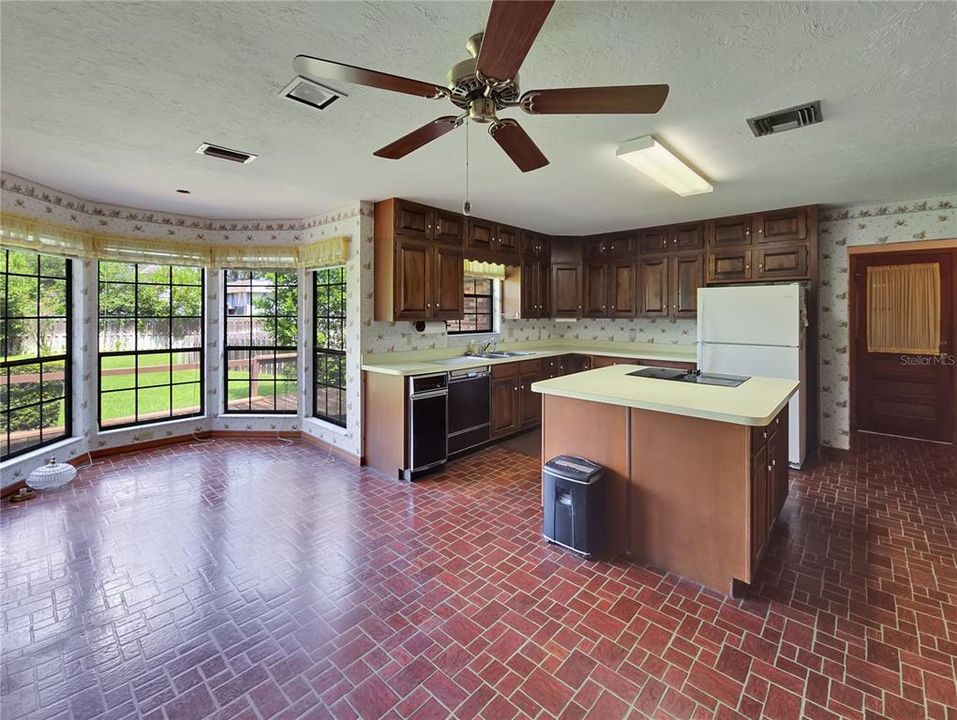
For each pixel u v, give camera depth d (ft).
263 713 4.96
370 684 5.35
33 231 10.84
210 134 8.12
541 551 8.34
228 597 6.98
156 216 14.07
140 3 4.69
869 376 16.60
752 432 6.93
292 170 10.11
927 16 4.86
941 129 7.84
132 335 14.34
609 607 6.75
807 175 10.38
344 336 14.15
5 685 5.33
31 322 11.77
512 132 5.85
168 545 8.51
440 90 4.94
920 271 15.57
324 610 6.68
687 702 5.09
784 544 8.55
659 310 16.38
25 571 7.64
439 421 12.61
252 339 15.98
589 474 7.96
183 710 5.01
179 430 15.23
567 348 20.15
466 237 14.62
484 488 11.42
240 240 15.20
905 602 6.82
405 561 8.00
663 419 7.62
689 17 4.89
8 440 11.18
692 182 10.39
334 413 15.01
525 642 6.03
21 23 5.01
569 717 4.90
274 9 4.80
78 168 9.97
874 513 9.82
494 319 17.98
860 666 5.60
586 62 5.77
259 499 10.67
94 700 5.14
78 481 11.72
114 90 6.55
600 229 17.08
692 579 7.39
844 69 5.94
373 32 5.21
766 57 5.66
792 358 12.10
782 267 13.80
